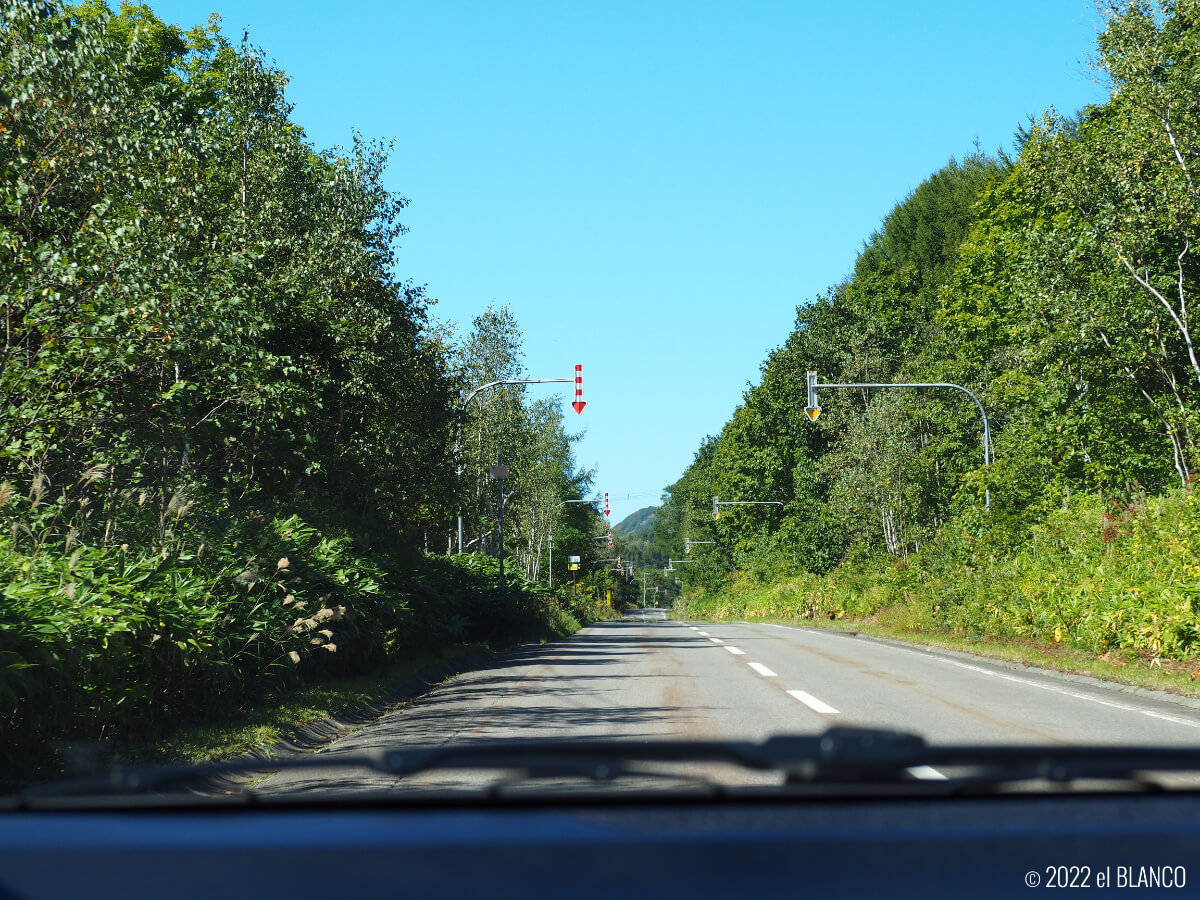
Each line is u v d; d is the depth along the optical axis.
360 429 21.34
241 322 13.70
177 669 9.31
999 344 38.84
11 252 11.48
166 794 2.67
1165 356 25.23
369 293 21.62
